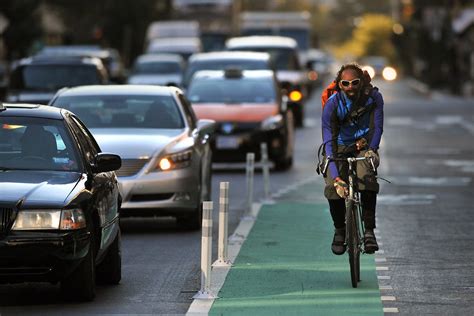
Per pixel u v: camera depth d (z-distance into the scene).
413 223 43.62
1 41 155.00
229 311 26.92
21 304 27.64
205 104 65.19
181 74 124.50
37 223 25.97
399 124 105.81
